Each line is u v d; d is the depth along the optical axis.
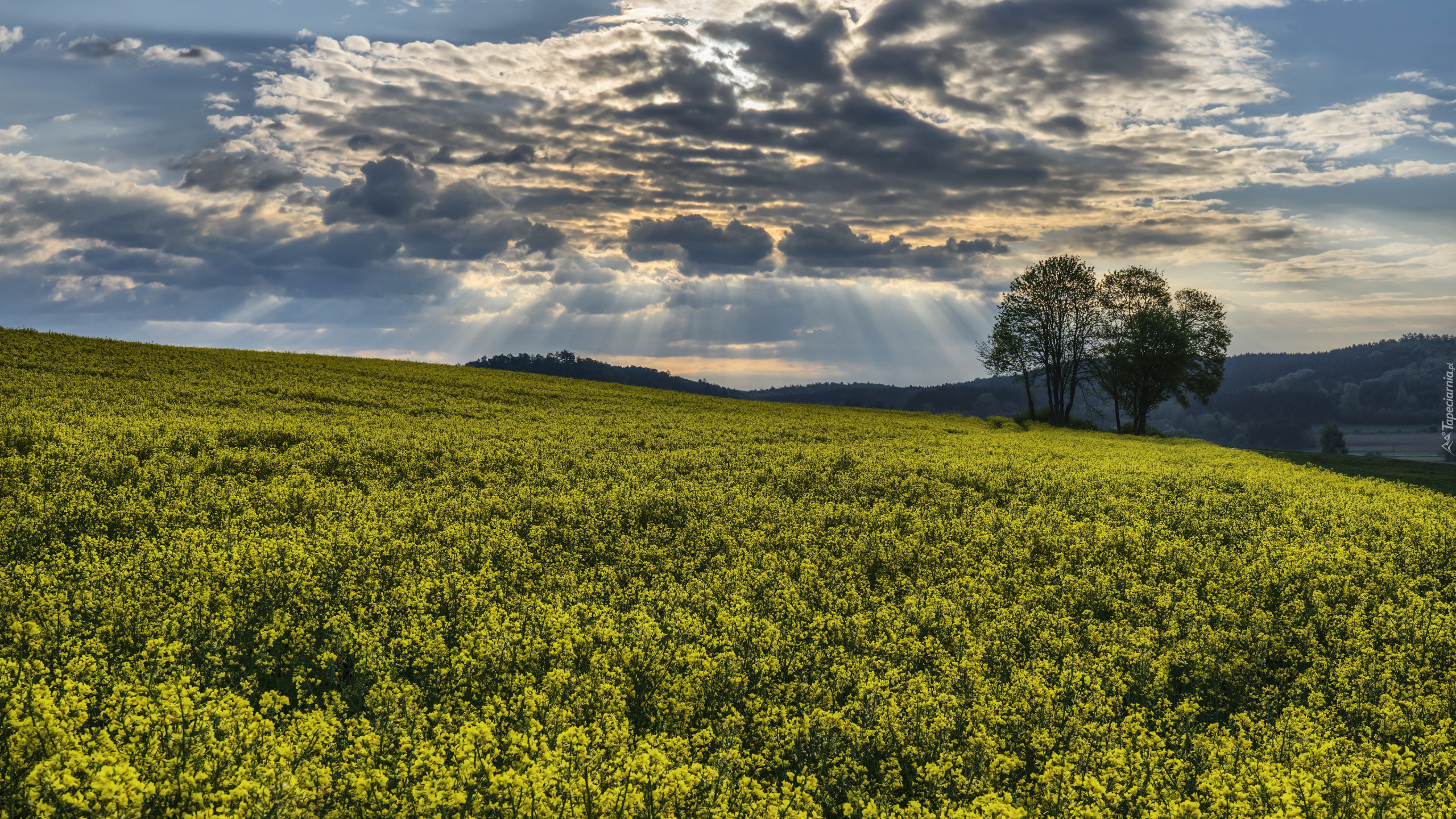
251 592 10.17
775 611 11.45
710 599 11.67
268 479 19.91
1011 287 87.31
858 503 21.38
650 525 17.36
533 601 10.84
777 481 24.64
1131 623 11.88
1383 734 8.19
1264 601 13.27
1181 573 15.14
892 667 9.27
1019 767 7.15
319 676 8.27
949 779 6.68
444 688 7.93
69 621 8.18
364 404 41.97
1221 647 10.32
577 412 47.91
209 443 23.75
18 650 7.52
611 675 8.14
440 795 4.92
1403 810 5.94
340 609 9.96
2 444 20.27
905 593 13.20
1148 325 78.00
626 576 13.46
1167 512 21.47
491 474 22.94
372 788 5.20
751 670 9.05
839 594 12.79
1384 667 9.75
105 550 12.17
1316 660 10.14
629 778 5.53
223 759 5.25
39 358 43.06
